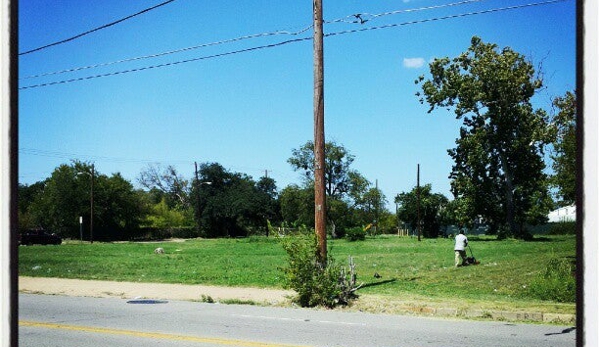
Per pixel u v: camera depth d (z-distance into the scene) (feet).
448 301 44.01
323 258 45.88
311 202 275.80
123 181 245.04
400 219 275.59
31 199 293.64
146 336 29.81
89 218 234.99
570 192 61.21
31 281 63.57
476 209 197.06
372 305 43.09
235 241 229.04
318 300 44.68
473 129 199.11
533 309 38.96
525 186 195.93
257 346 26.94
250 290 54.24
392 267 80.33
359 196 279.08
